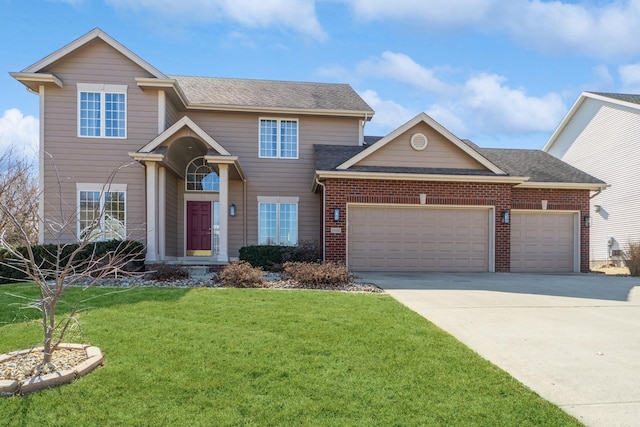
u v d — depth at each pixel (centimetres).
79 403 383
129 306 746
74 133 1438
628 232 1969
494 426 354
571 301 879
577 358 529
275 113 1678
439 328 645
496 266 1433
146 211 1422
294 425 349
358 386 425
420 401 396
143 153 1321
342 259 1371
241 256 1423
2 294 868
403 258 1423
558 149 2550
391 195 1401
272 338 569
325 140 1716
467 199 1428
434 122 1444
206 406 380
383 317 689
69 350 506
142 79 1423
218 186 1664
